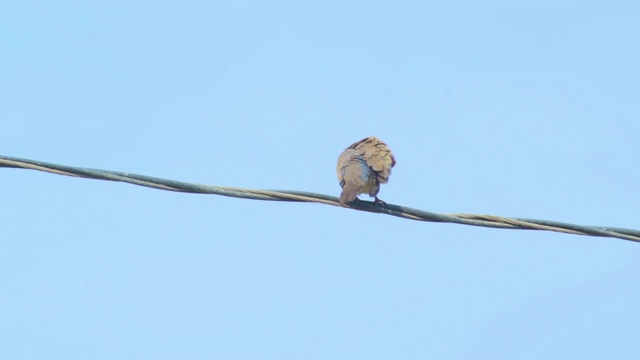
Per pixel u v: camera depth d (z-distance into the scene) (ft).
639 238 43.80
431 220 45.24
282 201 44.27
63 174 42.45
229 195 43.55
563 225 43.98
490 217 44.37
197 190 43.09
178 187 42.88
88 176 42.47
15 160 42.09
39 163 42.29
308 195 44.45
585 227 43.80
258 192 43.80
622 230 43.80
